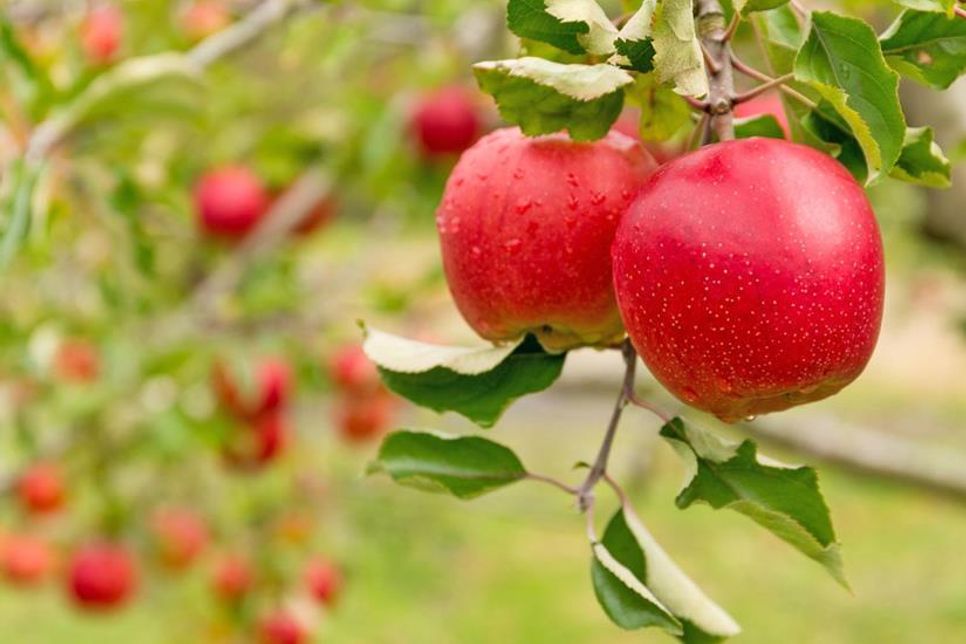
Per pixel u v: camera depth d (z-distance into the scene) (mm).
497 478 1731
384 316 5070
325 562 5203
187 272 5230
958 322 7301
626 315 1514
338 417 5348
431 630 8883
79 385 4500
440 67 4988
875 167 1431
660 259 1441
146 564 5223
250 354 4457
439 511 7887
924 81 1599
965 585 9711
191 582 5414
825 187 1448
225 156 4977
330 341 4945
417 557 8984
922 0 1456
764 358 1428
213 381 4488
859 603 9586
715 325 1428
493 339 1771
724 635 1657
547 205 1617
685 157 1491
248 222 4859
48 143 3059
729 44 1538
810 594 9773
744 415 1547
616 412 1678
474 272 1685
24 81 3059
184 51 3760
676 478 12016
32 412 4691
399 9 4641
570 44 1453
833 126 1635
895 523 11383
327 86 5277
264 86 5047
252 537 5125
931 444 12773
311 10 3598
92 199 3680
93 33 3754
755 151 1466
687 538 10953
